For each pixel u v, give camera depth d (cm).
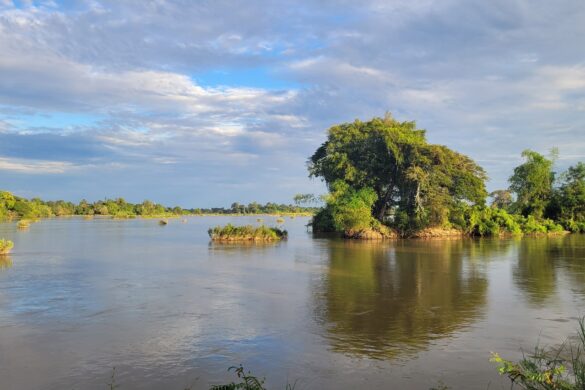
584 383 812
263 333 1798
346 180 7219
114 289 2659
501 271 3359
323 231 8125
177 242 5878
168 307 2216
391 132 6844
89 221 13375
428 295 2484
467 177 7156
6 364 1483
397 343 1677
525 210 9025
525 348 1612
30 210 14488
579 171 8962
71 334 1791
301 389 1296
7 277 3086
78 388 1306
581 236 7600
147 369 1438
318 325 1906
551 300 2355
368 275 3169
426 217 6825
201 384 1328
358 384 1329
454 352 1578
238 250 4875
